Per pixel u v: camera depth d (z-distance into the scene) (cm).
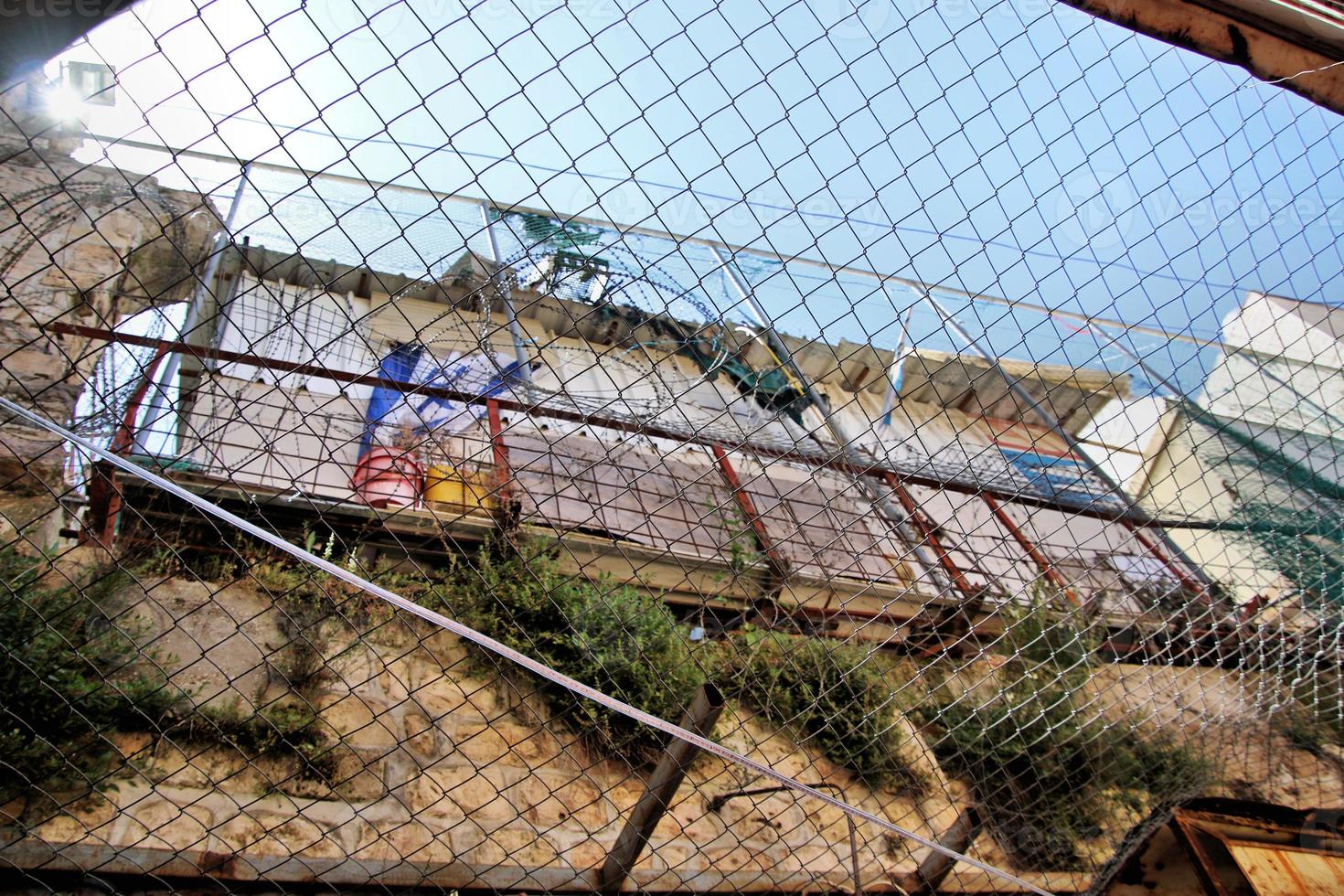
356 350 727
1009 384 317
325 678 497
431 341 263
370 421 277
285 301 711
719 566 311
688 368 532
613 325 274
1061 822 401
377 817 448
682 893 412
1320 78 308
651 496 620
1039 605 358
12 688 379
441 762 490
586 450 623
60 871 345
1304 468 386
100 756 408
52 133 229
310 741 468
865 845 385
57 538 455
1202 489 476
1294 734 410
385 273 781
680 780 336
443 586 348
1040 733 384
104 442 294
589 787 500
